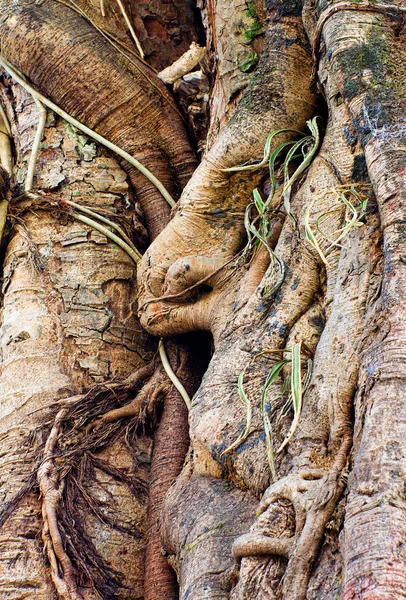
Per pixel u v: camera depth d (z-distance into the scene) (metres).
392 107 5.26
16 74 7.95
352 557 3.75
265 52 6.45
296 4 6.42
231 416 5.32
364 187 5.31
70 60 7.71
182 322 6.57
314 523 4.25
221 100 6.96
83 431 6.61
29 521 6.17
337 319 4.95
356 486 3.94
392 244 4.67
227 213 6.47
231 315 5.91
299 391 4.66
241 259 6.35
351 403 4.66
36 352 6.99
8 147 7.99
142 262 6.77
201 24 8.49
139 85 7.76
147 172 7.64
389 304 4.48
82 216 7.46
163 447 6.60
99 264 7.36
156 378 6.90
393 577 3.62
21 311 7.20
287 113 6.28
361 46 5.54
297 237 5.55
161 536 5.63
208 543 5.02
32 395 6.77
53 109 7.80
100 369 6.99
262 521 4.44
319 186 5.59
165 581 6.02
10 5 7.87
